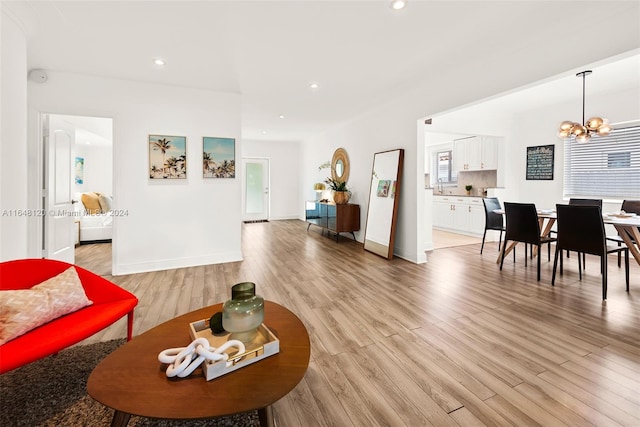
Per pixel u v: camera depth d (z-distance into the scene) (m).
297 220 8.91
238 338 1.30
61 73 3.28
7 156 2.02
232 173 4.15
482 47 2.74
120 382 1.05
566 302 2.74
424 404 1.48
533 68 2.62
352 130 5.82
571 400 1.50
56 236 3.44
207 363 1.09
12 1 2.00
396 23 2.35
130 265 3.67
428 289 3.12
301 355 1.24
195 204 3.97
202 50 2.80
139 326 2.30
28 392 1.52
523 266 4.00
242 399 0.99
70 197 3.73
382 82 3.68
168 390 1.02
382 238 4.59
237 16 2.25
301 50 2.81
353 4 2.11
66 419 1.35
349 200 5.95
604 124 3.49
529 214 3.50
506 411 1.43
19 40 2.13
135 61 3.04
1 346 1.34
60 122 3.51
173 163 3.81
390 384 1.63
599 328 2.24
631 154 4.36
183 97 3.83
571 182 5.04
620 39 2.09
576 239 3.00
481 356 1.89
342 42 2.66
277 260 4.34
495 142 5.93
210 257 4.11
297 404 1.49
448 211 6.91
